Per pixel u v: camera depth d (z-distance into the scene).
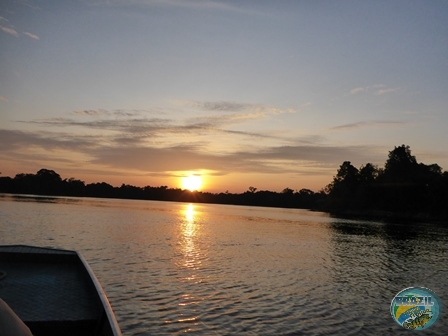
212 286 21.05
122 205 153.38
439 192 121.38
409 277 27.47
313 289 21.83
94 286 8.08
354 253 40.19
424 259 37.81
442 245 51.38
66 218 64.75
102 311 6.69
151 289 19.50
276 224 82.94
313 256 36.28
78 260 10.89
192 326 14.52
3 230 43.00
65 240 37.50
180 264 27.48
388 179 138.00
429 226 93.69
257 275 25.00
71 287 8.65
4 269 9.88
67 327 6.75
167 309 16.33
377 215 144.12
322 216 134.62
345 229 75.06
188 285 20.94
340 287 22.81
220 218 98.19
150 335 13.38
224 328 14.51
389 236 62.78
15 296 7.85
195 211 141.75
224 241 44.84
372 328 15.42
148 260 28.39
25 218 59.84
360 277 26.58
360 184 161.12
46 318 6.77
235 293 19.78
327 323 15.78
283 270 27.48
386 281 25.53
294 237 54.88
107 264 25.88
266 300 18.75
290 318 16.14
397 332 15.10
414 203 130.88
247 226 73.12
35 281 8.97
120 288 19.39
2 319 2.90
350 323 15.93
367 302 19.42
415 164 138.75
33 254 10.73
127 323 14.39
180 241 42.31
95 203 155.25
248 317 15.93
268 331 14.47
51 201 140.50
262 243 44.81
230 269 26.56
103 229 50.66
